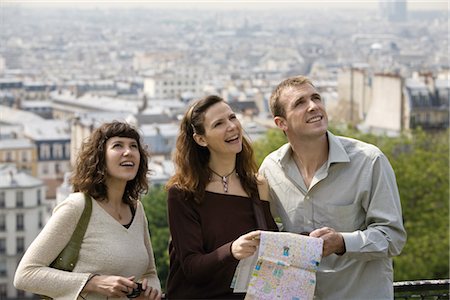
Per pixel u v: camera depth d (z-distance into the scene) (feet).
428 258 69.10
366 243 9.12
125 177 8.96
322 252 8.98
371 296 9.43
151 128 191.52
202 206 9.38
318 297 9.57
